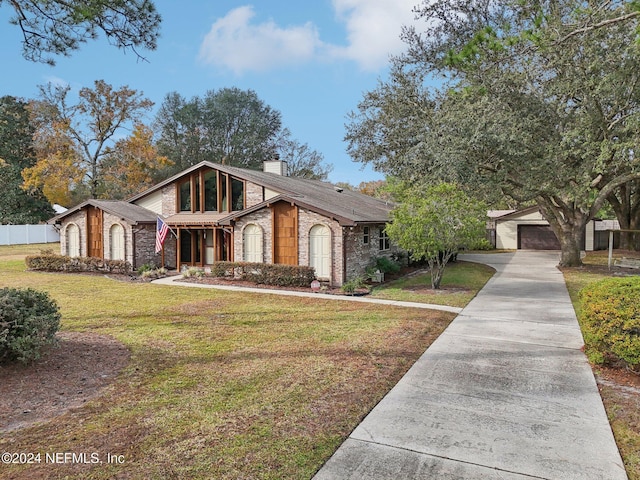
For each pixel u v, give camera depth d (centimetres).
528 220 3547
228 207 2002
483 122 1492
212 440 423
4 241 3603
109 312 1069
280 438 427
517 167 1759
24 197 4112
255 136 5003
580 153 1702
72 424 457
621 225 3005
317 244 1591
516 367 648
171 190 2184
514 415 484
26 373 605
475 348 750
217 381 585
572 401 521
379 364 658
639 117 1418
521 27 973
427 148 1636
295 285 1518
